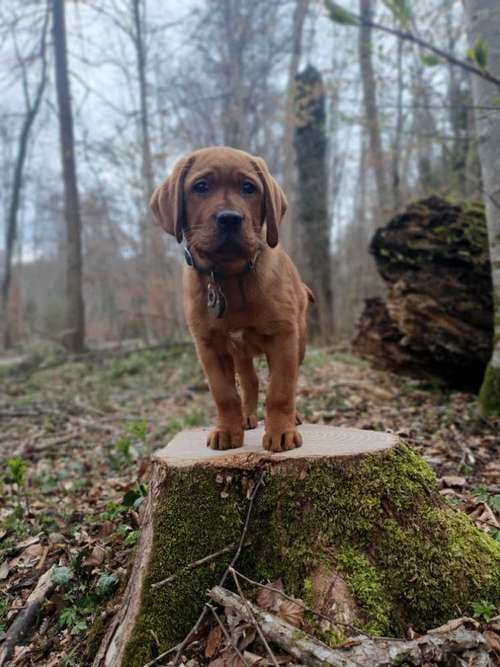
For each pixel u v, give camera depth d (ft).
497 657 1.47
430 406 4.15
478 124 3.32
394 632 1.56
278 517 1.69
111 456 3.59
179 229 2.11
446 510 1.83
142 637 1.57
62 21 10.08
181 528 1.71
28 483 3.34
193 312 2.05
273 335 2.01
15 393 7.29
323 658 1.38
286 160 9.85
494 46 2.99
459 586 1.65
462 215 4.60
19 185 12.92
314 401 4.49
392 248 4.82
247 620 1.52
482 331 4.35
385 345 5.18
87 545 2.18
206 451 1.94
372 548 1.65
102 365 8.75
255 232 2.05
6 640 1.75
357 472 1.70
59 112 10.21
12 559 2.25
